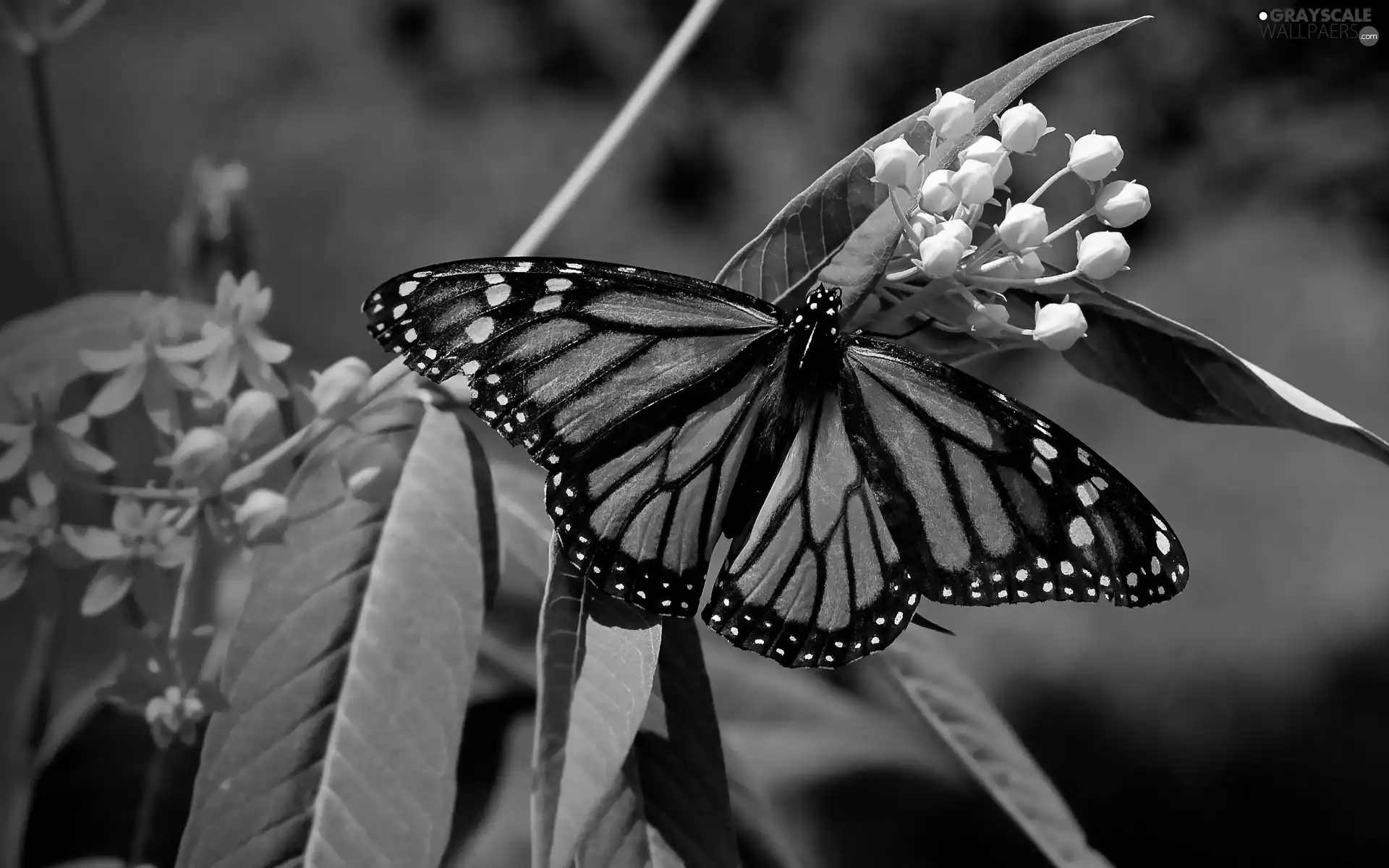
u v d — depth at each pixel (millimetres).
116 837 693
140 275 1404
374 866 656
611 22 1514
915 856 1095
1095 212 658
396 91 1497
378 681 663
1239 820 1196
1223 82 1445
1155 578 650
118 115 1438
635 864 656
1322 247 1363
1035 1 1449
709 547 656
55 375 673
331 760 659
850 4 1488
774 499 661
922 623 659
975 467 660
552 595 646
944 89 1469
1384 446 670
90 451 660
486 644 718
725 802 662
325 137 1463
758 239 664
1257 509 1270
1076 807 1233
